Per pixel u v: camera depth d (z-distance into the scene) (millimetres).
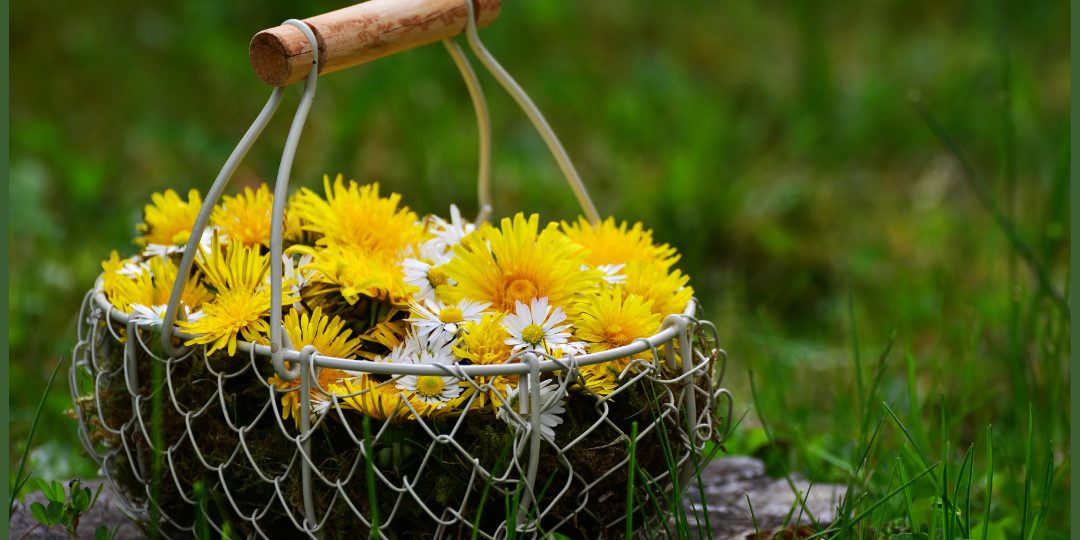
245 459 1072
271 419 1075
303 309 1080
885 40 3246
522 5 2943
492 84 2635
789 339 1722
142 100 2590
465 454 1052
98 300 1098
